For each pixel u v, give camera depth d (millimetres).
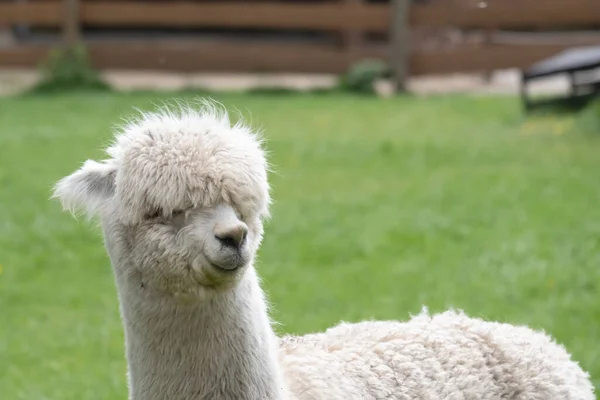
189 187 11430
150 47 68688
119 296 12367
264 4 68188
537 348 14570
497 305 25297
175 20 68750
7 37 74562
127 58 68812
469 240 31312
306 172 40969
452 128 50188
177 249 11422
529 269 27938
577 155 42656
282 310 25250
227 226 11141
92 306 27422
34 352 23891
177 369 11914
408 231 32500
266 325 12445
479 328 14570
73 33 68625
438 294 26500
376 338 14133
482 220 33250
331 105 58000
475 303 25562
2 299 27844
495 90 64812
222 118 12547
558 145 44906
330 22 67688
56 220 34062
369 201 36312
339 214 34688
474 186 37781
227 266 11258
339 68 67938
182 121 12086
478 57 64625
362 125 51344
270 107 56781
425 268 28984
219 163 11508
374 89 65062
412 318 15430
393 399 13281
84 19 69062
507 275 27609
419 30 73625
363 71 65062
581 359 21016
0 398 21016
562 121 49656
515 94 61625
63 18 68625
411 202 36031
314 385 12766
